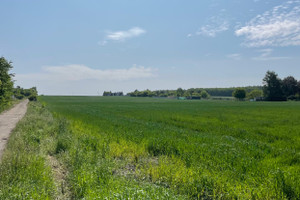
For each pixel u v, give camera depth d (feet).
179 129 60.49
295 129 61.93
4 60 89.51
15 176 21.66
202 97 599.98
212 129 62.18
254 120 86.53
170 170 25.12
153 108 172.35
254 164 27.32
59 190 21.43
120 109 159.33
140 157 33.30
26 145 35.76
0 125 66.08
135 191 17.70
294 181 21.65
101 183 21.90
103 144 36.47
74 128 57.52
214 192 20.01
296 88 375.04
